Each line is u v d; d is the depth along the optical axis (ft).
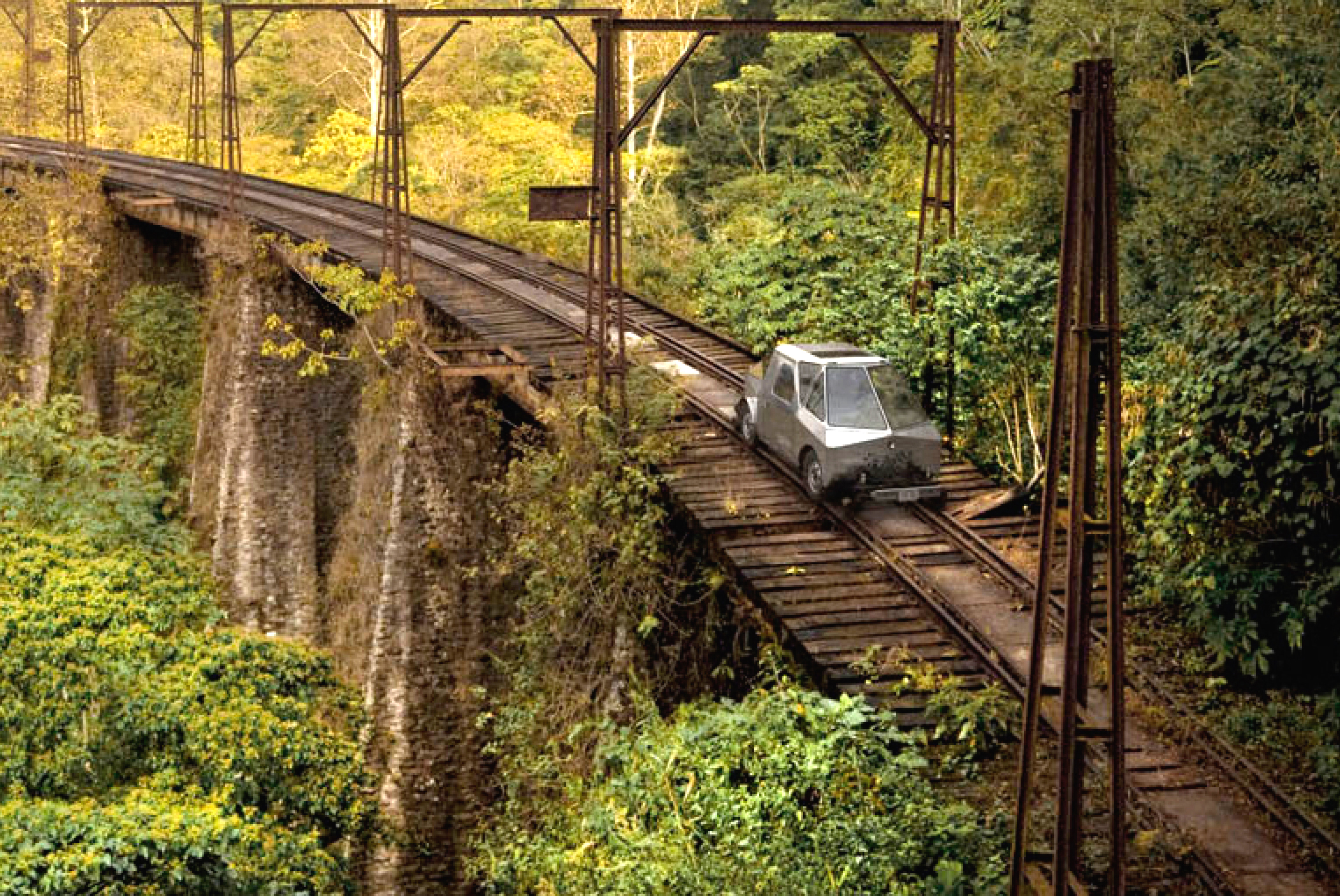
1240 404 47.70
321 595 113.60
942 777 41.70
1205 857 37.27
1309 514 45.93
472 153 169.89
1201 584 48.14
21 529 81.20
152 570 89.61
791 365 61.21
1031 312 67.77
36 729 59.88
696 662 56.90
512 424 80.48
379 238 113.39
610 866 40.47
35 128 212.43
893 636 48.52
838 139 147.54
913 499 58.54
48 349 144.77
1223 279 52.90
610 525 59.67
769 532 56.95
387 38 89.71
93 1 151.33
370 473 91.76
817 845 38.17
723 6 169.27
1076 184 31.17
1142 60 95.04
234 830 51.83
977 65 110.52
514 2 207.92
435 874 83.10
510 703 64.90
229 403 113.39
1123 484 54.80
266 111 213.25
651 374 69.41
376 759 84.48
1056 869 32.09
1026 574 52.24
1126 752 42.19
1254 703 45.37
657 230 132.36
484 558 84.02
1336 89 67.41
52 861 47.88
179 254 146.51
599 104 65.67
